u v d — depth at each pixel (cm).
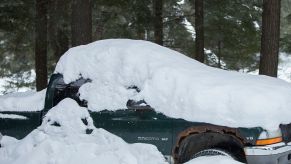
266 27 1121
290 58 2270
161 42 1720
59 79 636
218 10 1786
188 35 2039
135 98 564
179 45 2078
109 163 521
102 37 1745
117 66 600
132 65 588
